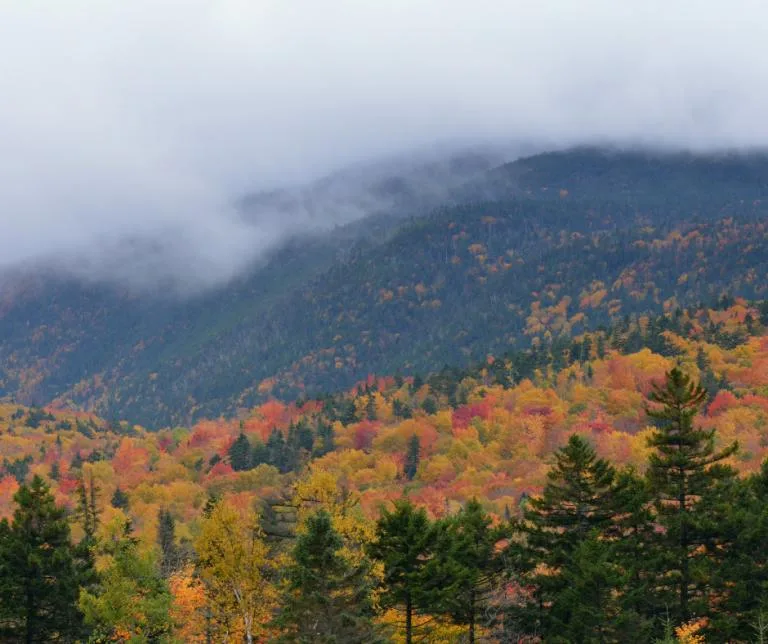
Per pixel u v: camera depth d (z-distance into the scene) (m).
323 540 41.50
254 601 48.25
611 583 46.62
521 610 51.16
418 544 45.53
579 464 52.06
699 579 49.25
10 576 48.72
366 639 41.16
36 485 51.41
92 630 49.78
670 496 53.97
